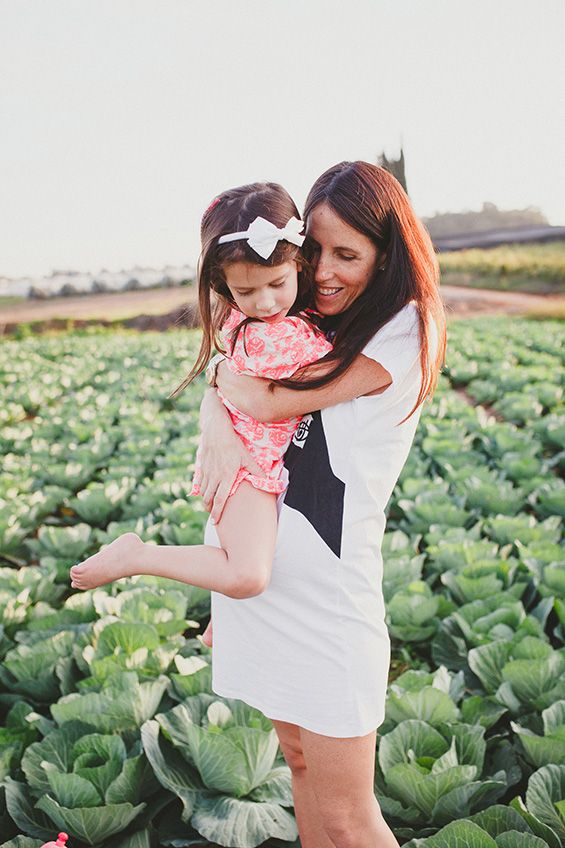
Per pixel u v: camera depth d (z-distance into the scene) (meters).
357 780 2.02
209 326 2.12
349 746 1.97
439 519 5.70
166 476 7.09
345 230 1.93
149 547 2.07
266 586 2.00
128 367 16.97
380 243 1.97
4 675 3.81
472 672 3.85
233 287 1.99
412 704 3.12
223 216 1.95
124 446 8.66
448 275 41.59
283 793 2.97
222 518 2.03
